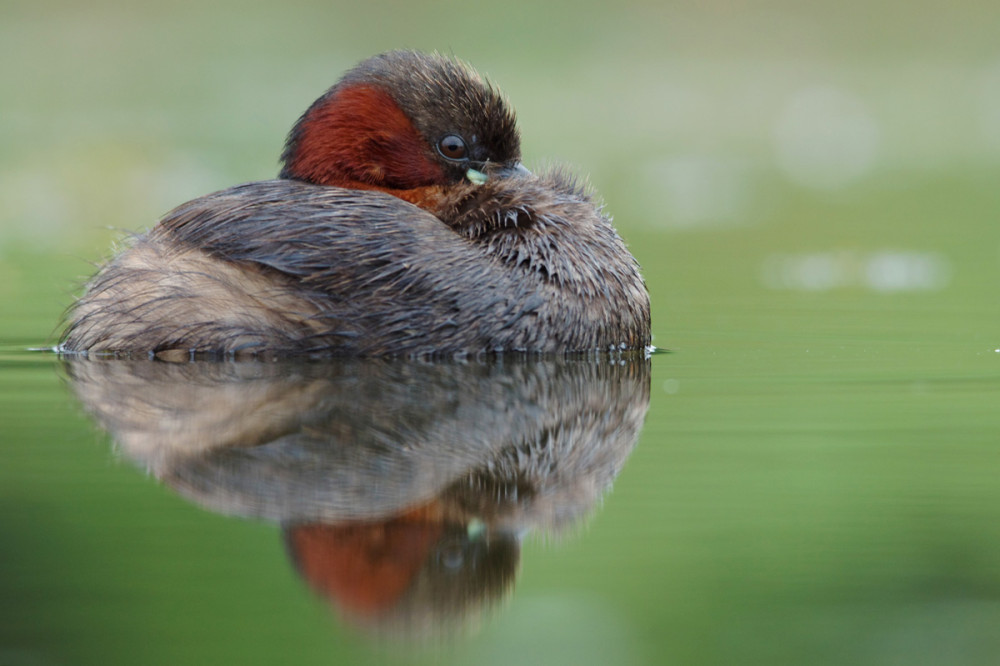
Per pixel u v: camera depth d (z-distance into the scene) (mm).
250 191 12711
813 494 8789
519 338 12578
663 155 33562
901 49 45469
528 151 33094
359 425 10242
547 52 42906
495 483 8898
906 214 26125
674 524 8242
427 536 7855
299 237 12227
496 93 13992
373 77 13836
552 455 9617
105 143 31031
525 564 7625
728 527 8219
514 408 10906
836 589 7445
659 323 15812
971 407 11242
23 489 8742
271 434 9961
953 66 44000
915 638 6910
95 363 12250
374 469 9141
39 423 10367
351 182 13859
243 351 12180
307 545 7727
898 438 10203
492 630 6965
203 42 42375
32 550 7812
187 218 12531
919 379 12438
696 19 45469
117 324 12469
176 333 12234
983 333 15031
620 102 39250
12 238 23203
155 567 7484
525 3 45281
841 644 6941
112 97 37500
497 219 13078
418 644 6723
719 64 43281
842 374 12672
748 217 26047
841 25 46781
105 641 6719
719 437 10219
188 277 12273
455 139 13836
